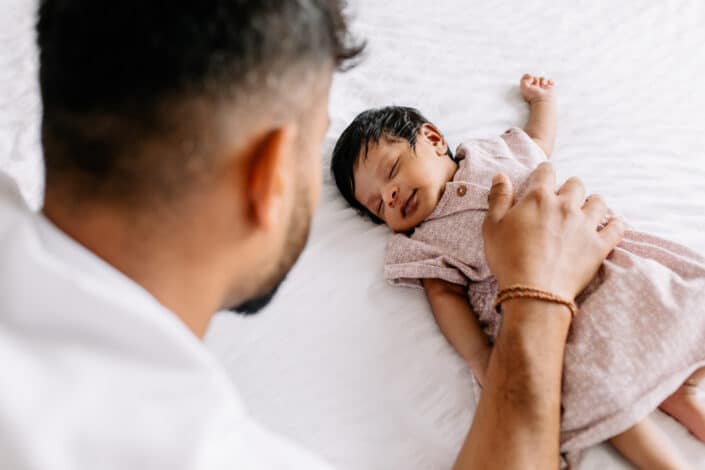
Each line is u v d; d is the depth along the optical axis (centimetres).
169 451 29
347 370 75
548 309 66
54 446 27
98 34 32
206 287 39
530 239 71
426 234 92
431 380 75
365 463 68
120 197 34
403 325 80
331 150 104
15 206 35
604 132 104
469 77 116
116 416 29
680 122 105
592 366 69
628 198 92
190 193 35
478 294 83
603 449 68
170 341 32
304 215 45
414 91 113
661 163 98
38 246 32
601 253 74
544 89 110
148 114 32
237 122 34
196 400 32
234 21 33
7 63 107
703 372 70
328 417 71
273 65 35
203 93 33
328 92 42
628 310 72
